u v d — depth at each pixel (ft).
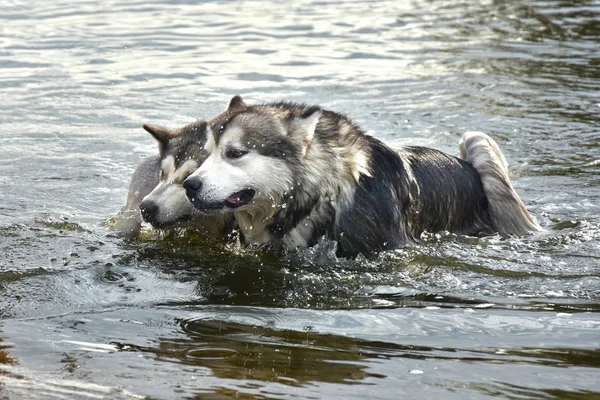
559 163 36.91
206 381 18.08
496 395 17.62
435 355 19.75
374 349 20.08
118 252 27.63
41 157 36.81
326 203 27.53
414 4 69.77
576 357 19.69
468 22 63.52
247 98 44.91
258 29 60.18
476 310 22.86
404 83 48.26
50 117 41.91
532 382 18.29
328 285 25.13
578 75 49.80
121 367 18.83
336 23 62.49
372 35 59.31
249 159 26.53
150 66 50.78
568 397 17.58
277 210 27.50
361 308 23.07
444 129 40.81
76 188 33.63
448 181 30.96
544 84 48.08
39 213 30.94
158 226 28.35
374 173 28.37
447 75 49.88
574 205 32.83
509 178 34.68
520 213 31.45
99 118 41.88
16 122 41.16
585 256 27.78
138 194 30.25
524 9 67.56
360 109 43.57
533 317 22.30
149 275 25.73
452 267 26.68
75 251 27.50
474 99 45.39
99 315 22.31
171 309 22.89
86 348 19.98
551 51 55.16
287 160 26.81
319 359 19.43
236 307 23.13
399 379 18.34
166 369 18.72
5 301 23.16
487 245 29.27
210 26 60.85
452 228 31.14
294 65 51.55
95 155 37.27
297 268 26.68
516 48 55.98
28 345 20.10
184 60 52.13
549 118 42.50
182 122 41.22
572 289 24.61
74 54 53.06
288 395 17.39
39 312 22.48
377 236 27.89
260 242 28.48
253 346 20.22
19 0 67.51
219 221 29.32
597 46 56.29
